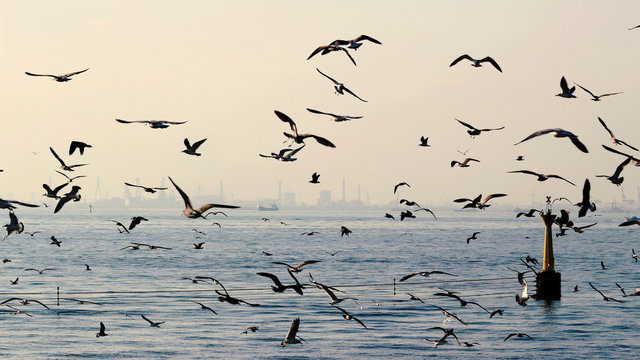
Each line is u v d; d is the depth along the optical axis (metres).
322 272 117.00
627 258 148.88
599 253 166.25
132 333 60.94
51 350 54.94
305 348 56.06
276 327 63.56
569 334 61.16
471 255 158.75
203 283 98.19
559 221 49.81
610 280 103.62
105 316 68.31
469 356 54.06
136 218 44.91
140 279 102.81
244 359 52.81
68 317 67.50
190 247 176.12
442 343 52.12
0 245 181.00
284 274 112.44
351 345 57.03
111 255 147.88
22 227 34.44
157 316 68.38
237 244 191.00
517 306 73.94
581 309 71.88
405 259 145.00
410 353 54.84
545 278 75.88
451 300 78.69
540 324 65.06
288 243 199.75
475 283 96.44
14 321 65.31
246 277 106.31
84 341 57.84
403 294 84.50
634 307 73.19
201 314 69.62
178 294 84.19
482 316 69.00
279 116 30.75
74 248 170.62
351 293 85.38
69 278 104.00
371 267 126.75
